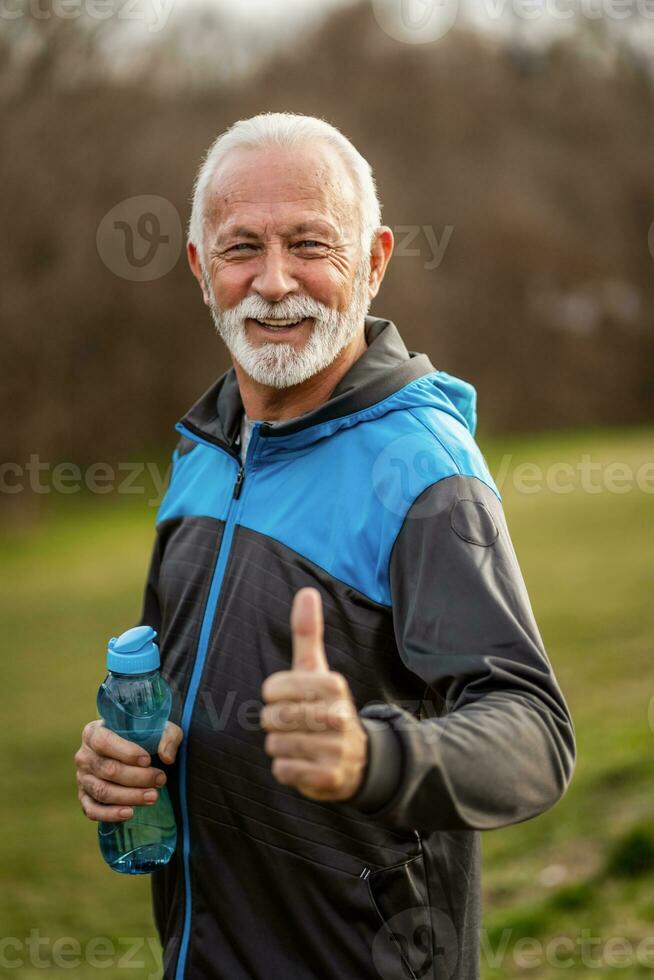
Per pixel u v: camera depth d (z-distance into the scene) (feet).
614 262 208.54
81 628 74.90
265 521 12.55
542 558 78.23
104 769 12.10
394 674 11.99
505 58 208.54
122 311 152.15
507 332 198.70
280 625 12.01
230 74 171.12
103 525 119.14
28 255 150.51
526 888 26.40
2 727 53.21
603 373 203.82
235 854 12.07
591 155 211.20
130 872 12.66
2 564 100.89
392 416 12.38
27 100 149.89
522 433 193.77
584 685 46.93
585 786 31.22
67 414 148.46
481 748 9.45
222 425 14.14
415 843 11.77
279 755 8.67
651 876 25.17
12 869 35.45
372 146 193.67
